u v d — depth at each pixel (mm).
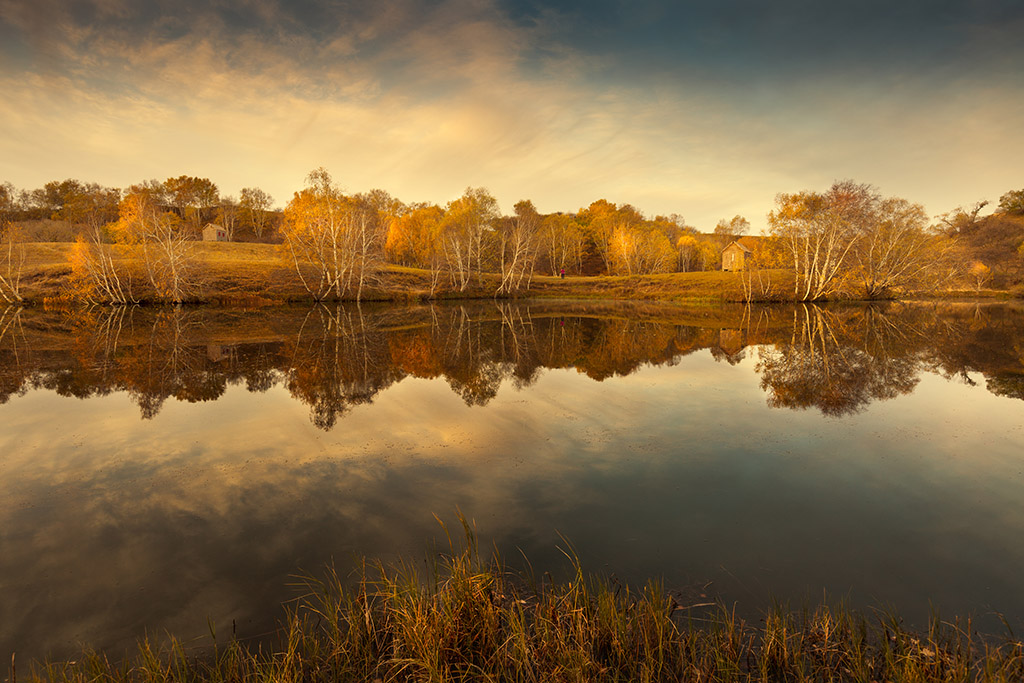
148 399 13617
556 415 11766
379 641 4293
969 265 62156
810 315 39594
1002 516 6730
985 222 73438
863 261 52625
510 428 10758
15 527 6770
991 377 15812
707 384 15039
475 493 7539
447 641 4117
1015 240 67312
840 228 49281
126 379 16141
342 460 9000
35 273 52219
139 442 10117
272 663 4023
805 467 8492
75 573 5668
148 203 51781
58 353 21172
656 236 85062
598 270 103438
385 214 78812
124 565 5812
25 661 4352
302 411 12320
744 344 23516
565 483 7879
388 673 3969
